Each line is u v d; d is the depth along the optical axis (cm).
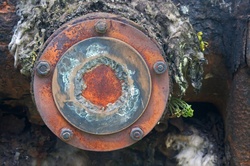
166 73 80
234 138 97
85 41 79
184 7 95
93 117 79
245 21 92
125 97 80
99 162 109
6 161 107
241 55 92
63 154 108
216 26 96
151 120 81
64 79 79
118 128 80
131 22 80
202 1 95
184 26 88
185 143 108
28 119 108
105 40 79
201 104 110
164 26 87
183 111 89
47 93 79
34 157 108
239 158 98
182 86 86
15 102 105
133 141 81
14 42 87
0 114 108
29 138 109
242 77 93
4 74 97
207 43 96
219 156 106
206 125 110
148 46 80
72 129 80
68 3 85
